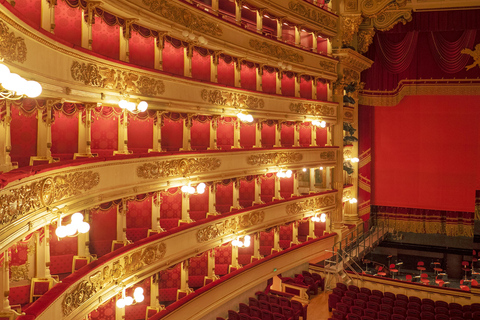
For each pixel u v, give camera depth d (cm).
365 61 2858
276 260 2223
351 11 2652
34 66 855
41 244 991
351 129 2827
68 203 1015
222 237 1864
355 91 2952
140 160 1366
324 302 2227
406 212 3130
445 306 2141
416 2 2725
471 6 2655
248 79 2125
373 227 3175
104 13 1261
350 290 2258
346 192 2991
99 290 1171
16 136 988
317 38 2739
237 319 1759
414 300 2200
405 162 3045
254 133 2214
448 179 2953
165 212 1722
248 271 2020
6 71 599
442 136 2959
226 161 1870
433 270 3025
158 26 1445
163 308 1529
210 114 1762
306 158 2469
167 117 1581
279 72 2248
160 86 1470
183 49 1678
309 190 2625
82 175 1077
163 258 1510
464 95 2891
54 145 1172
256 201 2158
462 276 2938
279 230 2411
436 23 2745
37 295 971
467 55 2834
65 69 1013
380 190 3106
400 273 2998
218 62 1852
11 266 965
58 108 1083
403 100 3036
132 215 1542
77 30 1231
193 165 1658
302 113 2403
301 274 2395
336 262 2389
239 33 1917
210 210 1858
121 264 1288
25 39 810
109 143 1398
